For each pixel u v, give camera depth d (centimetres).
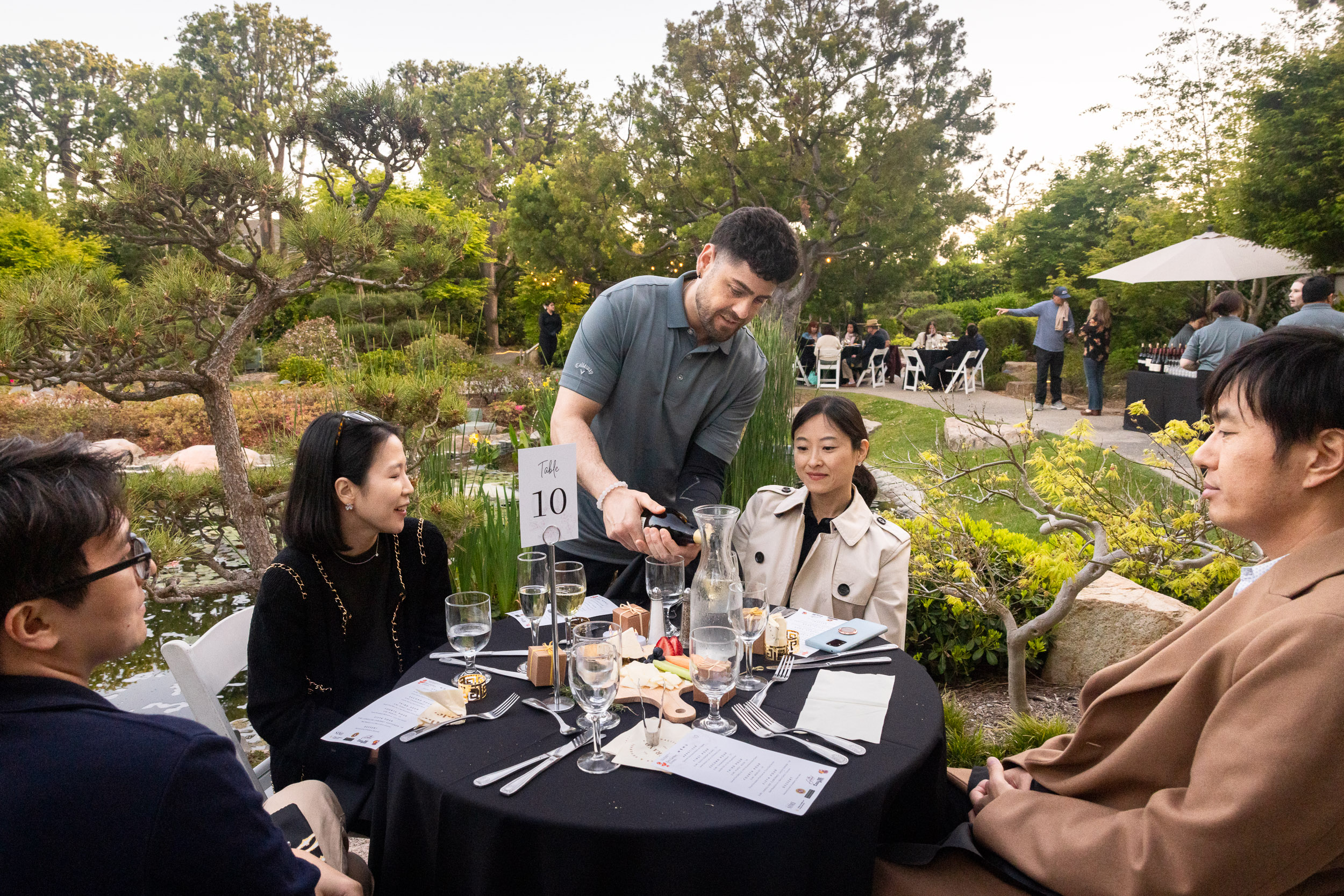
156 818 88
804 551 245
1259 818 102
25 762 86
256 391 956
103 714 93
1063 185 1944
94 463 98
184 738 94
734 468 381
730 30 1430
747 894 121
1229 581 304
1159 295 1283
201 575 487
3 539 88
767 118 1442
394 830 141
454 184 2708
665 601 191
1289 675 104
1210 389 131
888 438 850
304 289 369
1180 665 132
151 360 318
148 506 345
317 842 148
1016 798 142
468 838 127
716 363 247
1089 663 317
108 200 316
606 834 118
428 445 363
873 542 231
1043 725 254
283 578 186
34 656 95
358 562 200
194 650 183
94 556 96
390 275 382
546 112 3409
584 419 245
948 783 178
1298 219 850
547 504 171
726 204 1507
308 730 177
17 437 98
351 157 386
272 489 365
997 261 2594
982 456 505
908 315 2117
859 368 1433
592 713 137
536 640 186
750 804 125
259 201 340
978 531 345
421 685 171
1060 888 125
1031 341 1507
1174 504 341
